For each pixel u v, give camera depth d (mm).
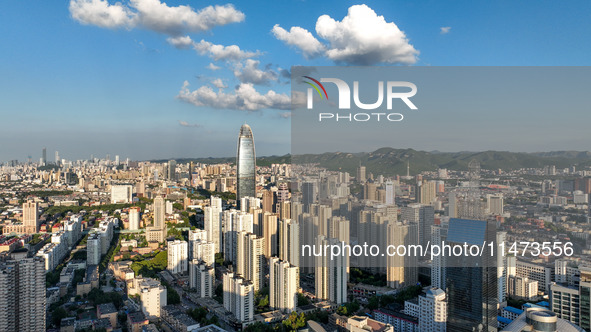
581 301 135750
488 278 130625
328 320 162000
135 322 171000
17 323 148875
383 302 175875
